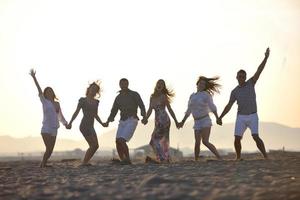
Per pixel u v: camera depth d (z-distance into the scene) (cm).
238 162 1411
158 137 1658
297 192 746
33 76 1555
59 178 1116
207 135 1661
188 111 1670
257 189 792
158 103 1656
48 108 1566
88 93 1648
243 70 1591
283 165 1233
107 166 1474
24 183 1040
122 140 1622
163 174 1085
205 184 875
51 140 1576
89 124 1645
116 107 1652
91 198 782
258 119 1595
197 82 1675
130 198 762
